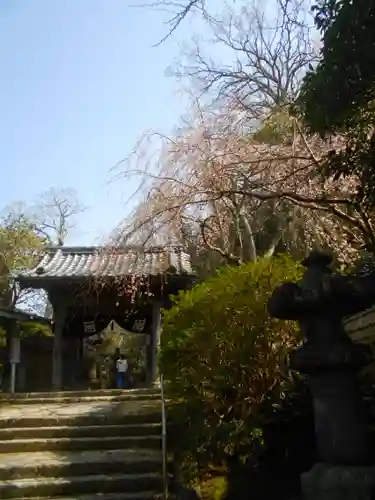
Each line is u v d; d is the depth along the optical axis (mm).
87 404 10969
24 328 18938
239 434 6328
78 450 8414
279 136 9211
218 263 13375
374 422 4406
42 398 11359
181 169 9336
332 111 4328
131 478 7066
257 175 8156
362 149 4949
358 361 4109
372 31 3836
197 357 6977
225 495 6242
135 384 18906
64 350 16078
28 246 25734
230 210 10727
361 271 6160
